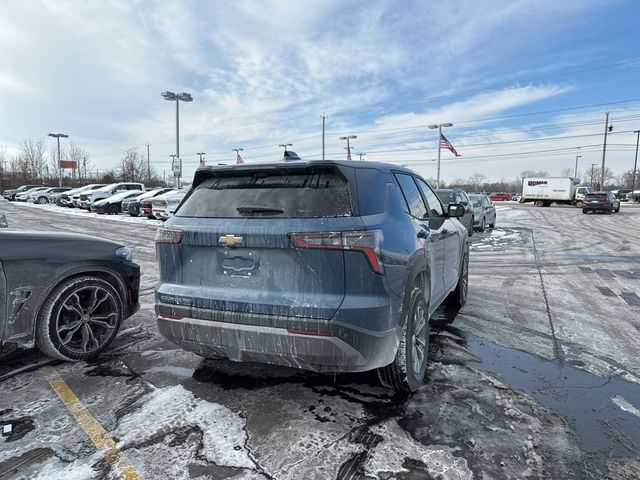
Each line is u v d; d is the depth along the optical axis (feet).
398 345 9.62
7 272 11.27
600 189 193.47
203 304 9.46
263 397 10.59
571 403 10.42
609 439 8.94
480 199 56.65
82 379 11.61
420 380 11.09
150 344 14.16
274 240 8.82
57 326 12.16
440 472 7.84
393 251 9.30
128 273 13.88
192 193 10.70
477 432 9.12
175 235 9.92
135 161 221.46
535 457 8.30
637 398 10.71
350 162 9.77
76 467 7.98
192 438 8.87
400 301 9.57
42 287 11.87
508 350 13.87
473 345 14.30
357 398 10.57
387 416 9.75
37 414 9.85
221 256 9.54
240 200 9.74
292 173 9.73
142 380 11.55
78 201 96.84
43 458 8.25
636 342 14.64
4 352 13.48
